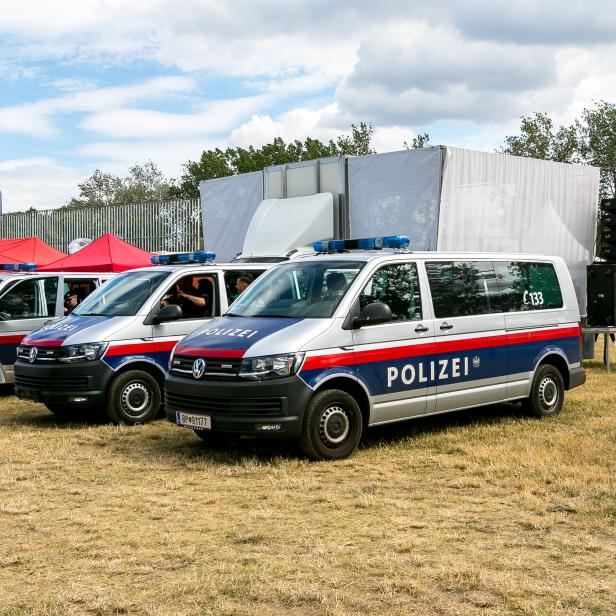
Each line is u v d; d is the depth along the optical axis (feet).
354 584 15.24
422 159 39.75
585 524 18.72
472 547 17.25
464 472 23.66
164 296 33.01
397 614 13.96
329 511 20.07
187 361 25.62
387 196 41.19
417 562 16.28
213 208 50.39
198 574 15.80
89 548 17.47
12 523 19.36
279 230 43.24
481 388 29.27
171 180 189.47
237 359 24.40
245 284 34.65
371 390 25.96
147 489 22.31
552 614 13.87
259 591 14.93
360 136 149.89
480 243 41.88
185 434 29.96
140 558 16.78
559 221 47.11
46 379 31.40
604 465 24.18
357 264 26.91
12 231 97.25
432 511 19.94
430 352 27.53
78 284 41.11
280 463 24.88
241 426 24.21
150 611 14.12
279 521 19.25
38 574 15.94
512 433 29.01
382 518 19.39
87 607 14.34
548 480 22.58
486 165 41.73
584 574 15.69
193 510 20.30
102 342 31.40
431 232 39.52
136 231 82.74
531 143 134.10
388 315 25.40
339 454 25.26
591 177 49.21
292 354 24.29
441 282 28.40
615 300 47.06
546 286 32.35
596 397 36.81
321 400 24.80
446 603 14.38
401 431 29.63
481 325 29.25
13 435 30.27
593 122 133.39
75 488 22.47
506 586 14.99
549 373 32.07
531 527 18.60
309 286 27.04
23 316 38.99
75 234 90.22
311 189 44.45
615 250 49.96
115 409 31.60
